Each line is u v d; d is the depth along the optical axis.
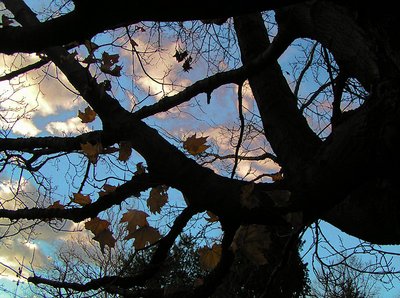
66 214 2.74
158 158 2.47
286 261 2.42
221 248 2.63
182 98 2.87
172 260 3.30
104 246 2.69
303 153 2.80
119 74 2.87
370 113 2.03
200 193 2.35
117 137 2.70
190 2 1.46
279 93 3.13
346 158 2.07
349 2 2.08
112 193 2.61
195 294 2.61
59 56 3.16
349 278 3.90
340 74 2.54
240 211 2.28
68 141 2.94
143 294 2.96
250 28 3.53
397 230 2.27
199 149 2.67
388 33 2.05
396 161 2.02
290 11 2.62
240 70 2.82
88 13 1.48
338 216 2.50
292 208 2.21
